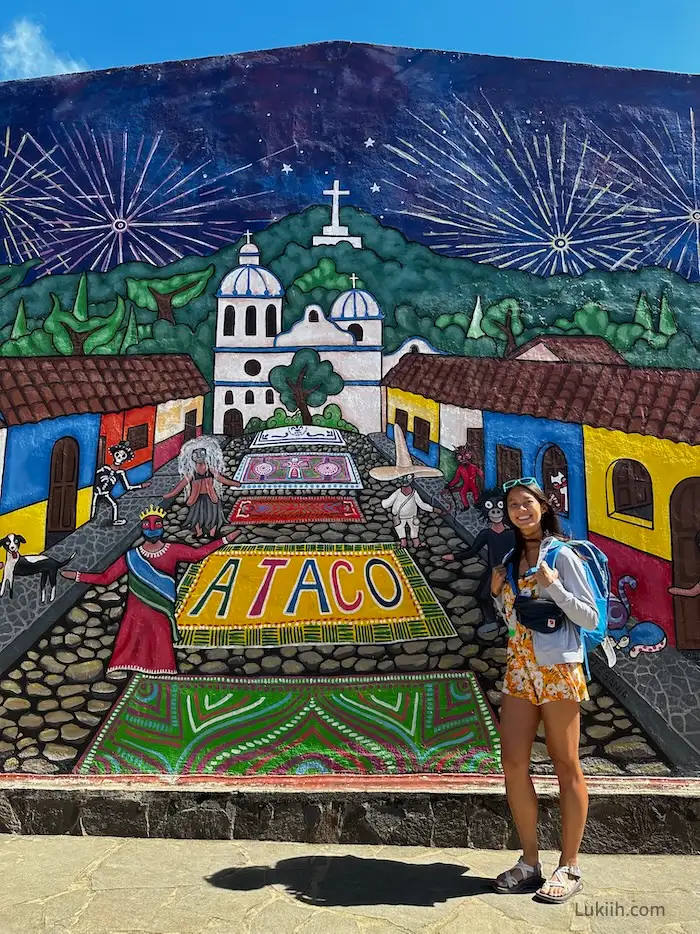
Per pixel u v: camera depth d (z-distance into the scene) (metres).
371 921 3.12
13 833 4.11
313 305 4.91
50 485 4.75
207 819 4.08
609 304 4.90
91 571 4.64
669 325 4.88
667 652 4.46
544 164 5.05
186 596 4.57
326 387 4.83
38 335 4.93
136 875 3.56
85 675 4.49
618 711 4.38
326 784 4.23
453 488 4.69
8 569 4.64
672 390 4.80
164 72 5.20
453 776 4.28
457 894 3.38
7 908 3.21
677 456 4.69
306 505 4.69
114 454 4.78
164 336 4.91
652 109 5.13
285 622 4.52
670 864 3.81
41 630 4.57
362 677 4.44
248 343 4.88
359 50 5.19
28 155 5.11
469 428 4.75
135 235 5.01
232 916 3.16
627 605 4.52
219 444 4.78
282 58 5.19
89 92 5.18
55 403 4.84
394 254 4.95
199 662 4.48
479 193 5.01
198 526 4.68
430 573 4.58
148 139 5.11
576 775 3.46
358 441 4.77
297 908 3.23
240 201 5.02
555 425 4.74
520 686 3.56
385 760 4.32
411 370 4.84
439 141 5.07
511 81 5.14
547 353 4.86
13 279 5.00
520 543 3.71
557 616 3.48
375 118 5.11
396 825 4.03
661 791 4.11
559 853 3.94
